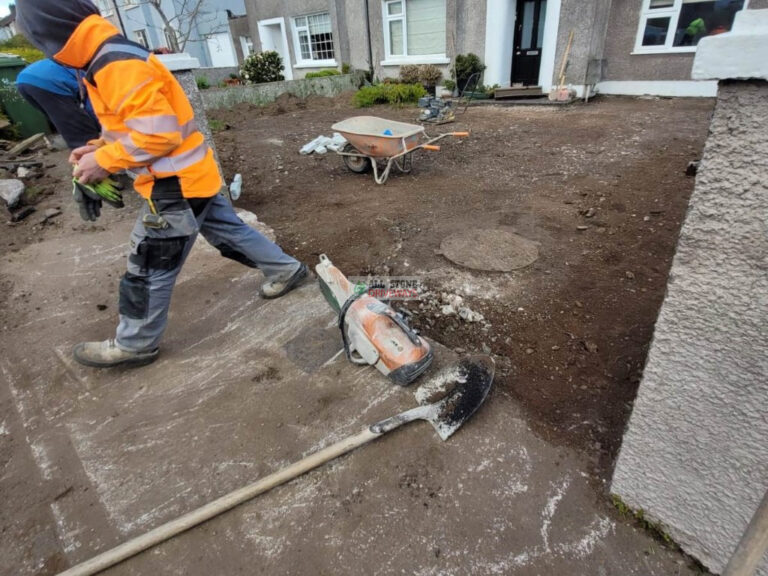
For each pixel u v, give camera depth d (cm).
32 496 194
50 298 334
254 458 205
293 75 1720
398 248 388
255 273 353
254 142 812
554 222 421
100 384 251
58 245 411
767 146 97
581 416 216
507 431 209
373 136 520
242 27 2073
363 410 224
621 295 309
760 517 109
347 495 186
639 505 166
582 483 185
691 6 908
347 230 430
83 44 176
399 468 195
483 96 1127
